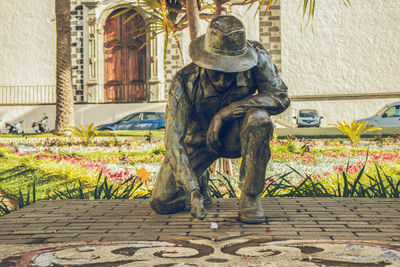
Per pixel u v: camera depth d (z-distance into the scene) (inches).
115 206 167.5
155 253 101.7
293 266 89.8
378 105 1095.6
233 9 1106.1
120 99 1123.9
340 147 574.9
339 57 1106.1
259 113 124.3
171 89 130.8
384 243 107.3
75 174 305.4
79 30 1131.9
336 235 116.4
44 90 1139.9
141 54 1121.4
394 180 262.1
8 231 128.3
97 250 105.2
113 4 1117.7
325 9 1107.9
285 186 204.4
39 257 99.9
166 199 144.3
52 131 889.5
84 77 1125.1
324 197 179.8
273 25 1113.4
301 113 1024.9
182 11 351.6
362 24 1104.2
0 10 1152.2
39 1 1148.5
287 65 1112.2
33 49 1145.4
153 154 480.4
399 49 1095.6
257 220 131.3
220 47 121.9
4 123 1118.4
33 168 348.2
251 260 94.2
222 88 128.3
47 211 158.9
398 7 1096.2
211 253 100.9
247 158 127.6
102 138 690.2
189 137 141.3
